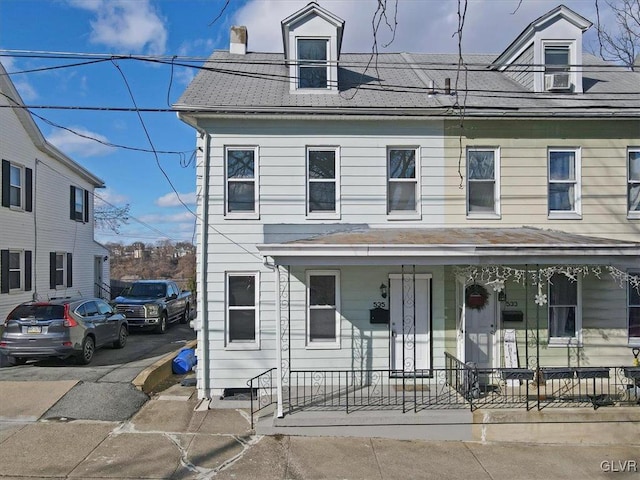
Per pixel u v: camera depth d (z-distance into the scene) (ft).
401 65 39.96
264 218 30.48
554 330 31.17
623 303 31.22
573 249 25.49
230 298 30.30
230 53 41.19
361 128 31.12
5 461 19.97
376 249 25.17
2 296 45.42
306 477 19.57
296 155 30.78
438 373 30.27
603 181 31.89
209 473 19.66
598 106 30.45
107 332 38.58
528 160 31.68
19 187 49.90
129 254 182.19
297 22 33.35
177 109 29.04
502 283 28.14
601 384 30.07
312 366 30.04
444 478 19.88
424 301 30.73
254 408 27.20
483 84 36.29
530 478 20.08
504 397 26.96
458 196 31.40
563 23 34.50
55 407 25.57
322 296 30.42
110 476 19.02
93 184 69.97
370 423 24.07
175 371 34.78
